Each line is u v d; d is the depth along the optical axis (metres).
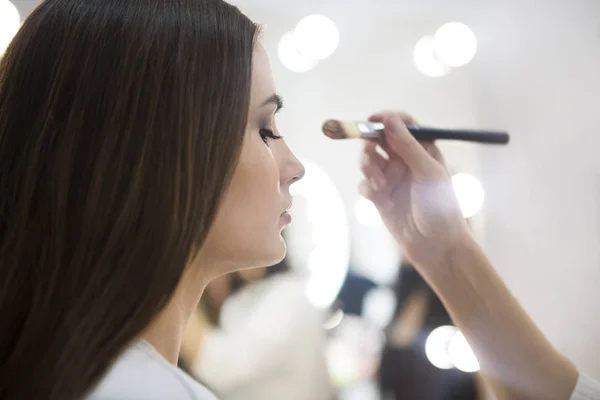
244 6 1.12
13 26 0.80
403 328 0.94
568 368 0.57
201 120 0.38
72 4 0.40
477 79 1.06
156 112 0.37
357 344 0.94
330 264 0.98
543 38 1.01
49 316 0.36
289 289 0.93
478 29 1.05
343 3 1.12
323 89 1.14
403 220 0.64
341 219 1.02
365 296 0.97
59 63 0.39
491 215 1.03
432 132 0.63
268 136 0.45
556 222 1.00
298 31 1.00
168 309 0.41
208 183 0.38
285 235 0.99
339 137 0.58
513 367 0.58
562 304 0.99
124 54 0.37
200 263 0.43
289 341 0.90
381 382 0.93
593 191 0.96
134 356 0.35
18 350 0.36
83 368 0.34
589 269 0.97
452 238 0.61
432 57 1.02
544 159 1.01
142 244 0.36
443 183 0.61
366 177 0.65
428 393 0.91
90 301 0.35
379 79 1.12
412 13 1.10
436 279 0.62
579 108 0.98
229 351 0.88
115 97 0.37
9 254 0.38
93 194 0.36
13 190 0.39
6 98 0.40
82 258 0.36
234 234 0.42
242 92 0.40
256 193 0.43
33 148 0.38
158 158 0.36
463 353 0.90
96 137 0.37
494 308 0.59
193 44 0.38
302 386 0.90
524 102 1.02
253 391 0.88
